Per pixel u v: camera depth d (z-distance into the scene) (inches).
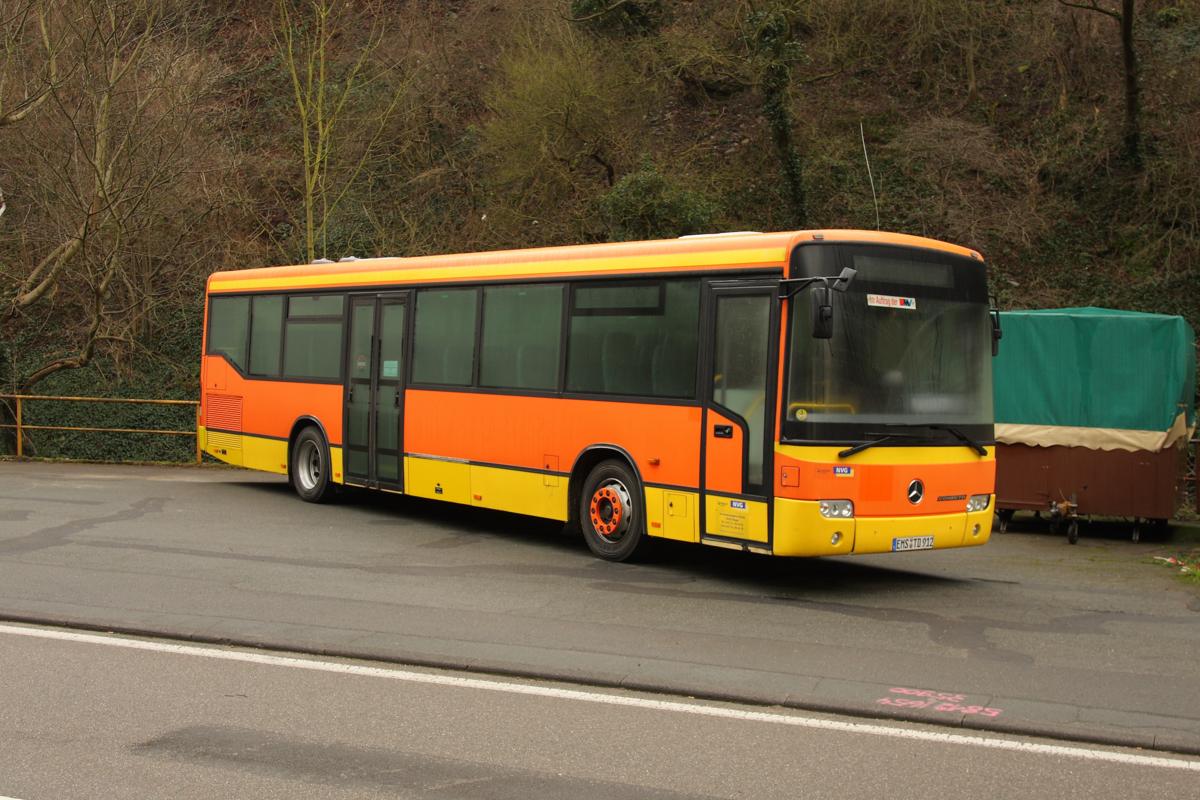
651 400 418.9
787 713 248.1
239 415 668.1
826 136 1198.3
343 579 394.0
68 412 1067.9
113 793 195.3
